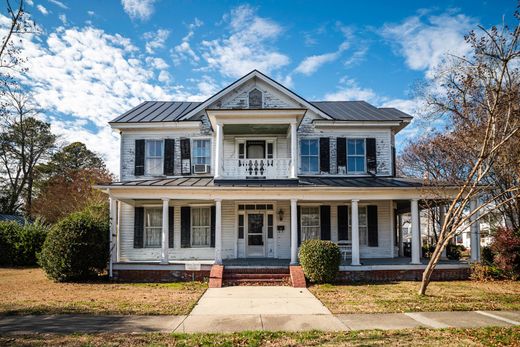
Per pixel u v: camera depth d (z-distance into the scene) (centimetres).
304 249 1545
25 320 916
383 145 2022
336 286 1455
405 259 1881
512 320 926
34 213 3925
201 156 1994
